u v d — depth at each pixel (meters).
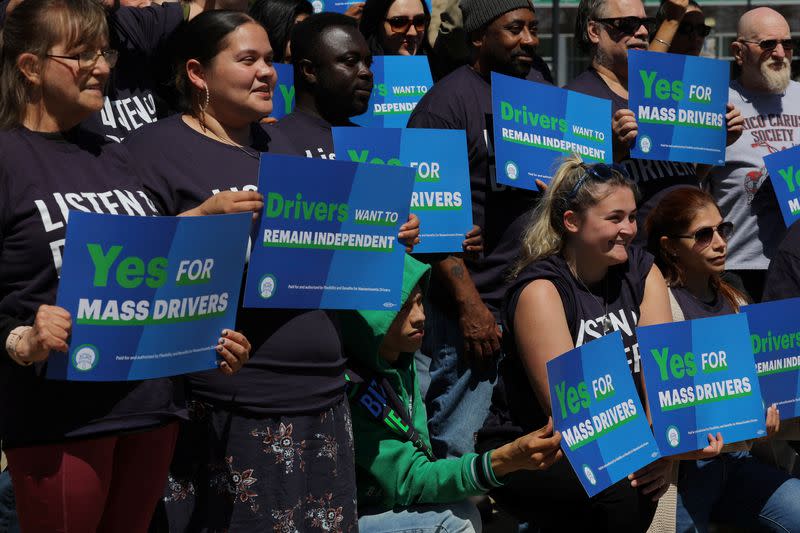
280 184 3.99
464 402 5.85
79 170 3.69
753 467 5.51
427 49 7.96
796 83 7.36
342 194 4.12
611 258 4.62
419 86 6.73
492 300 5.87
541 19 11.56
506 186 5.87
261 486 4.09
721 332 4.60
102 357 3.46
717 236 5.33
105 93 5.09
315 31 5.30
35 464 3.56
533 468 4.35
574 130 5.82
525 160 5.64
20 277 3.54
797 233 6.03
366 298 4.27
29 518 3.61
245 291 3.99
